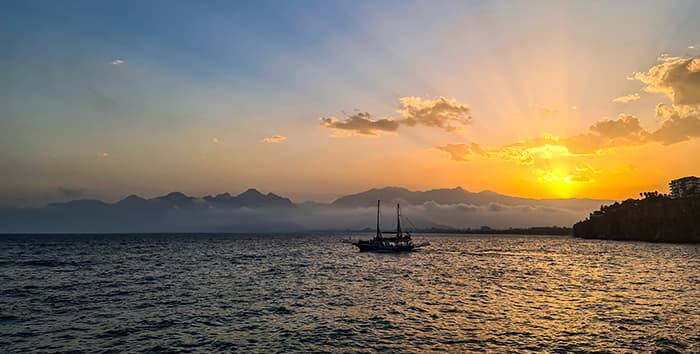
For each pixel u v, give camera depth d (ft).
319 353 83.51
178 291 162.71
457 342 90.38
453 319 112.16
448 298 145.69
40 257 350.02
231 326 105.29
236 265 284.82
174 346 88.43
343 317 115.03
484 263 308.40
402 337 94.58
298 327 103.96
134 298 146.20
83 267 263.90
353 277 212.84
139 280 197.77
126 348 87.30
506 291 162.30
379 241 434.71
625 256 394.73
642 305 131.85
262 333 98.53
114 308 128.26
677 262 315.58
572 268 265.34
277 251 470.39
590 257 380.78
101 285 179.63
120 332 99.76
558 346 87.35
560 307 128.67
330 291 162.81
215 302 138.41
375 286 177.37
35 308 128.26
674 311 122.21
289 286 177.58
